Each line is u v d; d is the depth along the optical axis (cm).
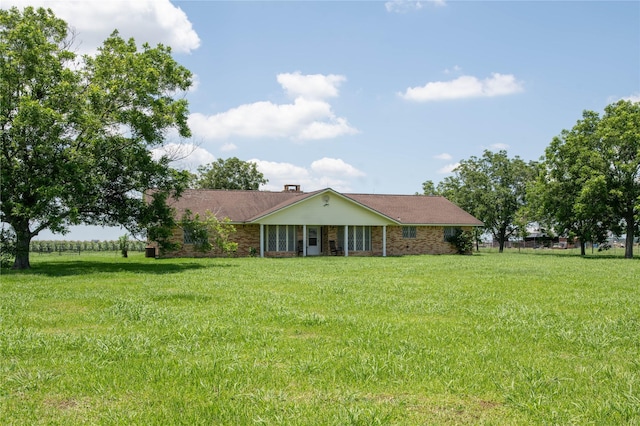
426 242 4325
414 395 514
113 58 2581
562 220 4353
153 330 821
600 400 493
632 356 668
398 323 894
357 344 725
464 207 5519
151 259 3269
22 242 2333
